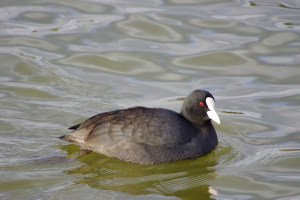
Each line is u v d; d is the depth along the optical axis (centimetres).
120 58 1684
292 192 962
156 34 1834
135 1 2086
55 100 1395
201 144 1128
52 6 2038
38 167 1024
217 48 1745
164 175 1025
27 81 1498
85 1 2083
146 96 1462
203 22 1919
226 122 1341
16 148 1105
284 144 1210
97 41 1778
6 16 1923
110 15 1969
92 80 1548
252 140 1238
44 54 1678
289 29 1845
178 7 2056
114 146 1055
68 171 1015
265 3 2069
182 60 1680
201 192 958
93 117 1124
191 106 1153
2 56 1634
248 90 1516
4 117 1259
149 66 1650
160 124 1067
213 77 1590
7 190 921
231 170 1069
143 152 1048
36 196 902
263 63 1666
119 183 974
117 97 1448
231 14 1989
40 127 1222
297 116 1359
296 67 1634
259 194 955
